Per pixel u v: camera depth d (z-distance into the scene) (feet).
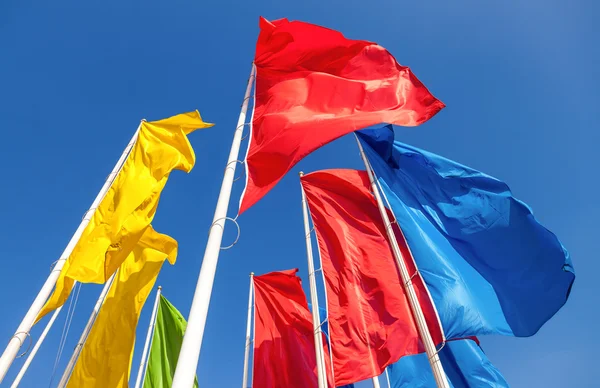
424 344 26.73
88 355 35.37
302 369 36.68
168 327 49.80
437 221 35.65
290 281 41.34
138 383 44.01
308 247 37.78
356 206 37.09
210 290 18.21
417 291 30.12
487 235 35.09
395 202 34.78
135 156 37.35
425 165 38.68
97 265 29.84
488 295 32.01
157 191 34.32
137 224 32.42
